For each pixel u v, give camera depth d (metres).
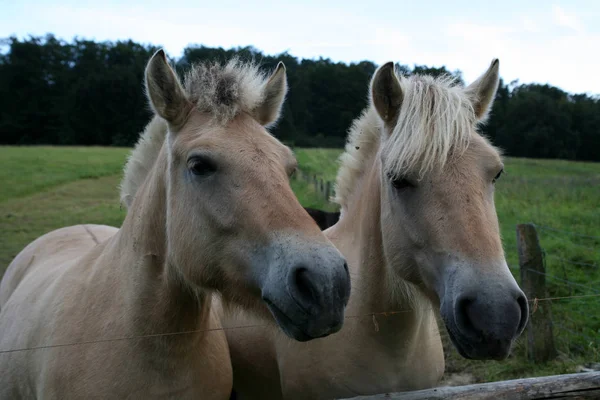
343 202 3.29
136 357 2.18
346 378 2.67
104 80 57.53
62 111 60.56
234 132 2.12
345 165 3.24
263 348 3.10
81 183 20.44
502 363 4.85
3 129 61.41
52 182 19.58
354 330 2.69
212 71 2.30
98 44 72.25
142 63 65.75
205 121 2.19
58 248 3.63
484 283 1.96
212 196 2.04
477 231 2.08
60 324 2.34
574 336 5.12
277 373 3.11
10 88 64.06
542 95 52.88
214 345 2.53
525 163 34.44
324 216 6.97
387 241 2.49
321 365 2.73
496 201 12.55
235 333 3.20
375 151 3.01
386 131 2.59
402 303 2.62
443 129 2.18
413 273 2.40
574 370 4.48
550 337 4.78
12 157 27.39
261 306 2.09
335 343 2.71
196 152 2.05
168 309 2.24
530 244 4.83
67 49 69.94
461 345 2.04
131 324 2.21
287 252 1.84
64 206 14.86
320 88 40.00
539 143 49.00
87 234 3.97
